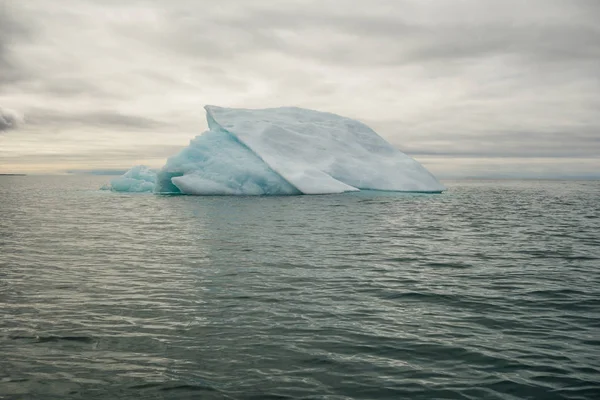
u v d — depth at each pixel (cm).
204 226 1484
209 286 730
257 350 476
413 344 497
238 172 2877
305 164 3072
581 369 439
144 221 1639
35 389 391
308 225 1513
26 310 603
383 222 1642
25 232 1375
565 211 2269
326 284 752
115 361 447
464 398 384
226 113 3469
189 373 423
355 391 394
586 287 747
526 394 392
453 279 798
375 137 3666
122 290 704
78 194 3516
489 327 554
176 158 2988
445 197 3123
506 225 1631
